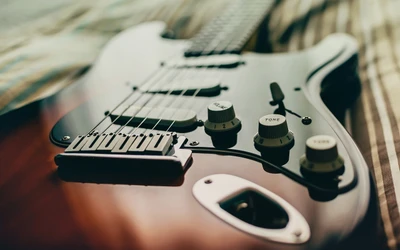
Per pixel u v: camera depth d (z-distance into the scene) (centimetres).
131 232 28
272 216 30
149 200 31
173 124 39
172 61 55
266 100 42
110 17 73
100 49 64
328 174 31
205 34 62
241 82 47
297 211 28
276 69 49
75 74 57
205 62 53
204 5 74
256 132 36
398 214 34
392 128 43
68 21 72
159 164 33
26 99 52
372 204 29
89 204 31
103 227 29
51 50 62
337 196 29
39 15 73
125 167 34
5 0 76
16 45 63
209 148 35
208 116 37
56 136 40
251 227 28
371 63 55
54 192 33
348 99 50
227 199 30
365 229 27
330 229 27
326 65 49
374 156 41
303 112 39
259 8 69
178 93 45
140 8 76
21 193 33
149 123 40
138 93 46
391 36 58
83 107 45
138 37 64
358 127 45
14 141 40
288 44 63
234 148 35
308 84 45
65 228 29
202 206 30
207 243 27
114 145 35
